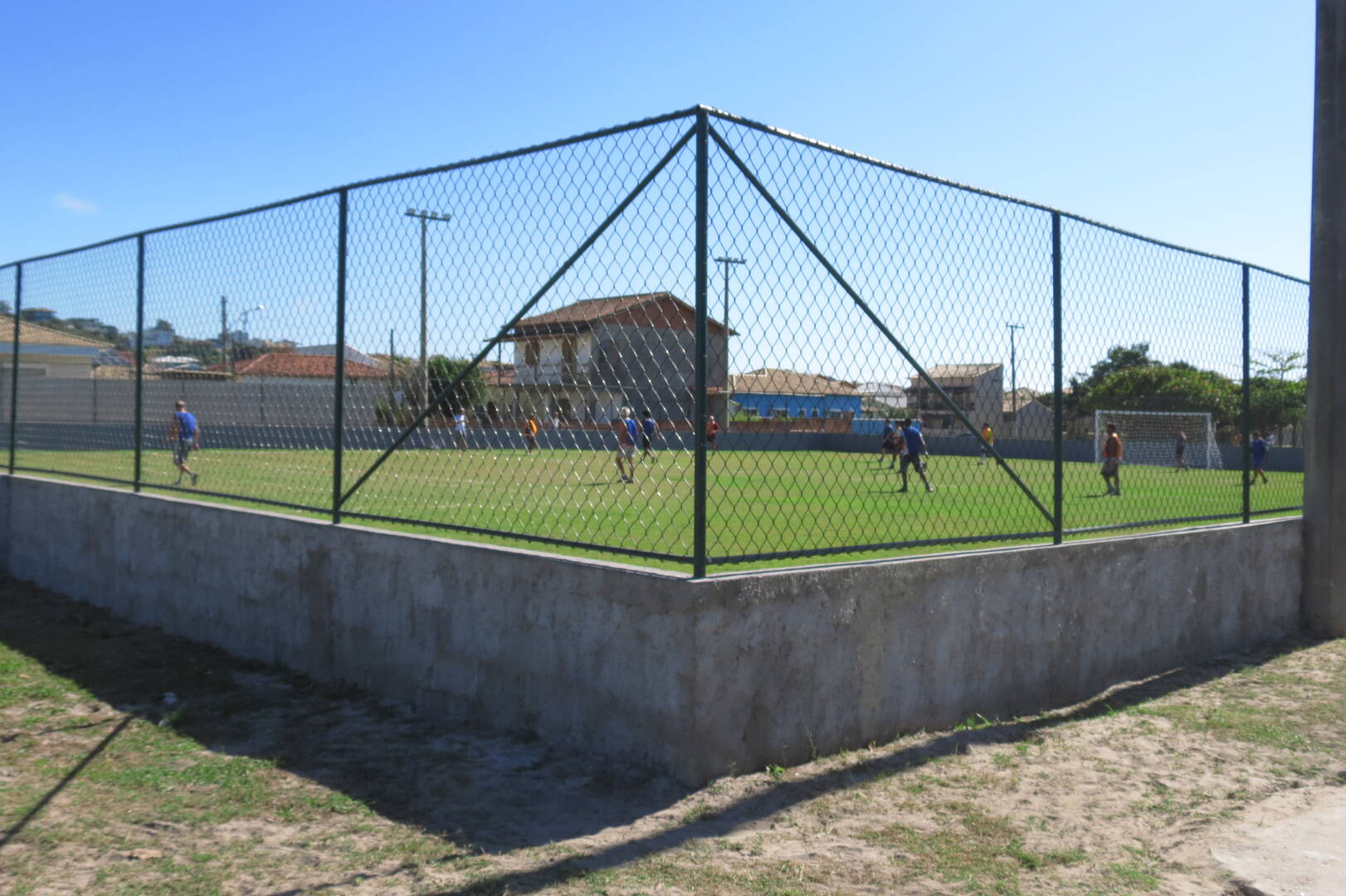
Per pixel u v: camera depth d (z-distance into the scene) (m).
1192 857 3.57
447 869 3.35
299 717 5.20
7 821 3.85
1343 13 7.47
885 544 4.75
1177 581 6.42
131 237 8.04
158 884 3.28
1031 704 5.36
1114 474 10.52
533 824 3.71
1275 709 5.55
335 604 5.79
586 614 4.35
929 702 4.83
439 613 5.12
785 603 4.20
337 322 5.87
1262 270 7.79
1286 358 8.06
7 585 9.19
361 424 5.72
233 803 4.01
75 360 8.80
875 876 3.32
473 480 5.35
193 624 7.02
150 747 4.75
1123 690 5.84
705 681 3.92
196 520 6.99
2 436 10.22
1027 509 6.20
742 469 4.32
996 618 5.15
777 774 4.12
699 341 3.99
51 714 5.32
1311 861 3.54
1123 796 4.17
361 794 4.07
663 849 3.47
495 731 4.77
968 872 3.38
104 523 8.09
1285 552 7.50
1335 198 7.52
